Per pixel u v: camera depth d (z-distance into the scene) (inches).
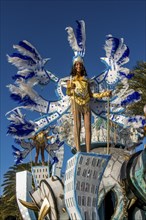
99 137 364.5
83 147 349.7
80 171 264.2
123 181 291.0
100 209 306.5
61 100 342.0
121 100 354.3
